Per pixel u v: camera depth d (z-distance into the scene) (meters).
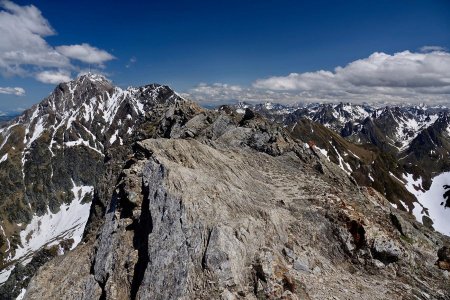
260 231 31.28
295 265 30.50
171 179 33.59
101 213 70.38
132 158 44.72
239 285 26.31
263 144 60.12
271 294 26.23
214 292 25.41
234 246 27.92
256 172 48.19
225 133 61.19
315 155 64.06
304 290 27.89
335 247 35.06
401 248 35.34
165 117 90.44
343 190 48.19
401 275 33.50
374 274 33.12
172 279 26.33
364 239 35.16
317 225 36.50
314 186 46.56
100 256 33.84
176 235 28.91
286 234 33.78
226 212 31.64
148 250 28.78
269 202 39.00
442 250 38.75
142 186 36.75
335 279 30.75
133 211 35.19
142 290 26.64
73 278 34.06
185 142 45.25
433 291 32.09
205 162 43.06
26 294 33.91
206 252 27.06
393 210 51.28
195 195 32.12
